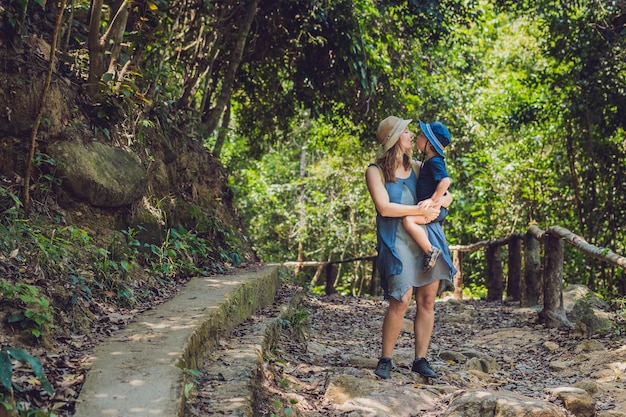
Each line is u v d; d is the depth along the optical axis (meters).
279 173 23.88
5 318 3.39
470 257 18.12
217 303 4.54
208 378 3.55
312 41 9.55
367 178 4.54
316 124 15.76
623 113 11.45
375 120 11.85
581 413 4.01
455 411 3.75
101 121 5.76
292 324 5.89
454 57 14.13
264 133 13.21
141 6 6.32
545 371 5.29
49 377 3.02
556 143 14.41
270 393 3.82
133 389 2.87
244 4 9.59
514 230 16.48
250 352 4.09
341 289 22.09
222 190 8.80
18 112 5.04
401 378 4.47
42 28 6.10
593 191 12.97
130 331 3.78
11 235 4.17
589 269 13.67
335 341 6.27
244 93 12.57
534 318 7.63
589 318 6.20
